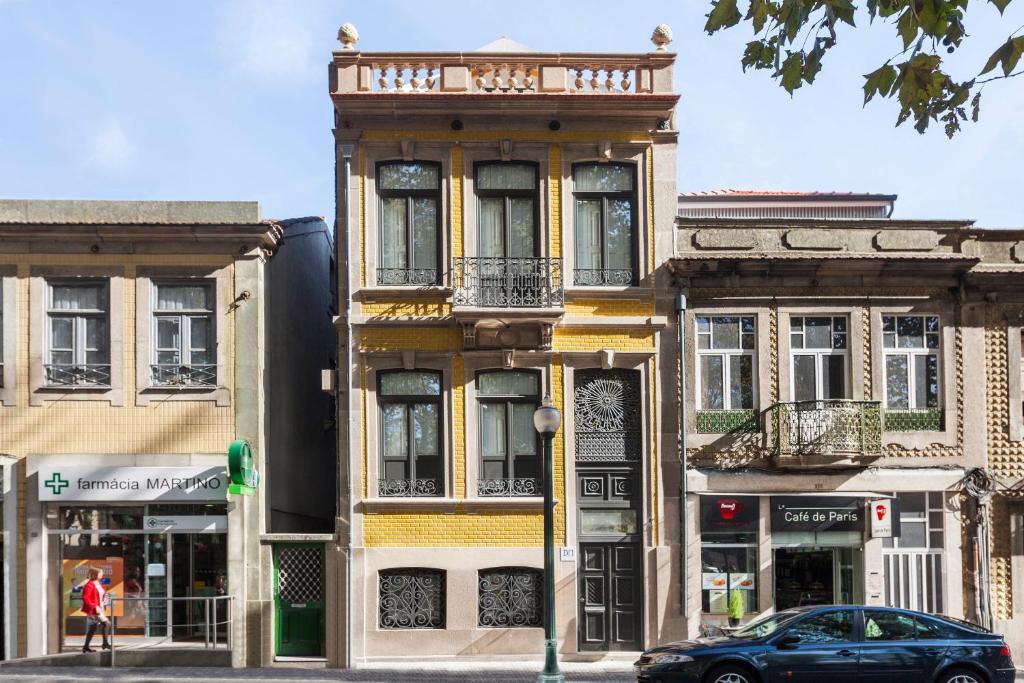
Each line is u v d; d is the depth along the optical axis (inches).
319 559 751.7
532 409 763.4
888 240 788.0
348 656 727.1
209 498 730.8
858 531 755.4
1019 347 784.9
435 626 745.0
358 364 756.0
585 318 762.8
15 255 746.2
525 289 754.2
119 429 740.7
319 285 941.2
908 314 783.7
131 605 730.8
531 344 751.7
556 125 773.3
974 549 764.0
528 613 747.4
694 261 762.8
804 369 780.6
